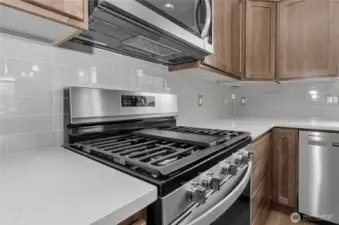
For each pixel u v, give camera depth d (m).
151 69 1.48
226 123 1.97
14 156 0.79
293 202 1.85
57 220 0.37
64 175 0.59
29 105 0.89
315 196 1.74
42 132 0.92
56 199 0.45
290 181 1.86
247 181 1.12
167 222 0.53
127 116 1.20
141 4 0.86
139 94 1.28
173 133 1.18
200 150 0.84
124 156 0.72
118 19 0.86
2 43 0.81
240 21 1.96
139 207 0.47
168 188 0.54
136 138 1.09
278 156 1.92
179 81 1.74
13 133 0.85
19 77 0.86
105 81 1.18
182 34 1.09
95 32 0.97
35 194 0.47
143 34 1.01
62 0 0.69
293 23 2.07
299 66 2.06
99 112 1.06
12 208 0.41
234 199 0.91
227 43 1.73
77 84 1.05
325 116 2.28
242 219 1.11
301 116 2.42
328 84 2.26
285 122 2.01
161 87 1.56
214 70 1.63
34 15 0.66
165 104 1.48
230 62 1.79
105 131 1.10
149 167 0.60
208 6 1.25
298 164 1.81
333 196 1.65
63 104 0.99
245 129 1.59
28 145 0.88
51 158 0.77
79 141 1.00
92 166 0.67
